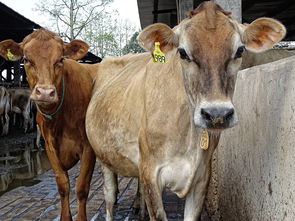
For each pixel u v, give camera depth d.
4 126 16.88
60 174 4.52
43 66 4.10
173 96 3.01
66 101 4.42
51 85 4.00
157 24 2.77
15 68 19.91
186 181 3.06
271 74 2.84
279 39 2.66
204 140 2.88
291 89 2.39
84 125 4.59
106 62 4.95
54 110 4.25
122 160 3.62
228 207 4.11
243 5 9.27
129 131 3.44
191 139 2.97
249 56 5.93
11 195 6.34
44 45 4.20
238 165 3.70
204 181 3.18
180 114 2.96
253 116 3.25
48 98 3.94
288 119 2.40
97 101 4.20
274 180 2.64
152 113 3.10
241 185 3.56
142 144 3.20
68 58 4.45
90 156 4.48
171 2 9.05
